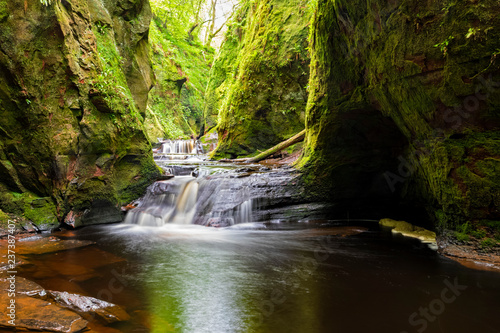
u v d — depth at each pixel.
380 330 2.73
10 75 5.18
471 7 3.62
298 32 11.84
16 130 5.52
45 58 5.53
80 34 6.32
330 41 6.57
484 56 3.69
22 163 5.70
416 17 4.14
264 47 12.45
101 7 7.50
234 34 18.53
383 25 4.71
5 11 4.97
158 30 22.78
